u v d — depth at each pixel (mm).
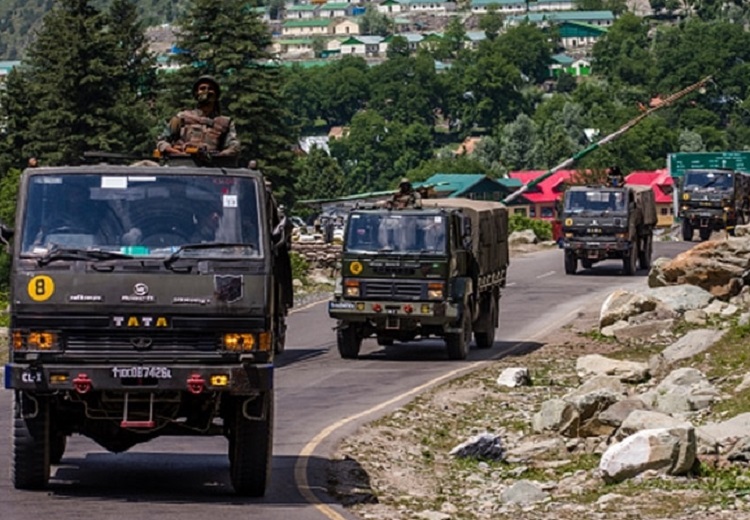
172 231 28766
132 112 139250
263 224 28953
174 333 28047
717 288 68812
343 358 57844
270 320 28469
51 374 27703
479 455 37469
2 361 56062
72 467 32969
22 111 161250
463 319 56781
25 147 140000
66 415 29953
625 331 63125
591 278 98938
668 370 50594
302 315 75375
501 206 66188
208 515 27531
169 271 28141
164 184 29297
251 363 28047
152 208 29031
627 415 39125
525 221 167625
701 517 28562
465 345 57469
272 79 141375
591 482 33188
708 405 42594
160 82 162875
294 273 93375
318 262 96750
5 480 31047
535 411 45188
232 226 28875
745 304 66625
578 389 46156
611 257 101125
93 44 138125
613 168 103500
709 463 33656
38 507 27906
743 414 37562
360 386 49281
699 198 138250
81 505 28219
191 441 37500
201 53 139375
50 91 138625
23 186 29156
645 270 106438
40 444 29078
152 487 30609
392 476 34188
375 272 55812
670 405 42531
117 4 178000
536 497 31750
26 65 163375
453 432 41656
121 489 30219
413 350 61219
